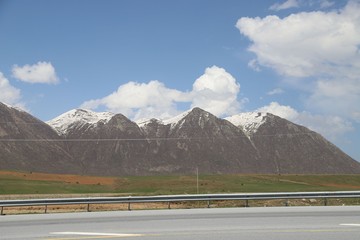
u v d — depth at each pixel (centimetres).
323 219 1775
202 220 1772
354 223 1625
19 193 5925
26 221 1844
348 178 11856
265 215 1969
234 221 1720
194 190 6538
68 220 1869
